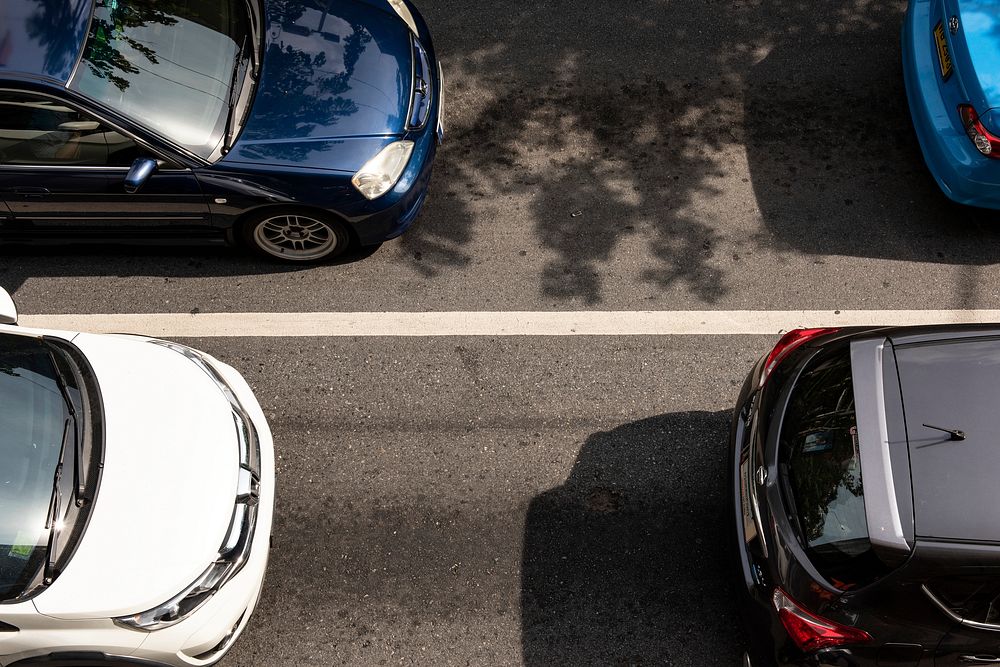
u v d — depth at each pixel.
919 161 6.34
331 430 5.13
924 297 5.66
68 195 5.30
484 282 5.78
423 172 5.63
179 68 5.25
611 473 4.95
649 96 6.78
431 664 4.35
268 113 5.32
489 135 6.58
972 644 3.56
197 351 4.74
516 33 7.24
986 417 3.57
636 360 5.39
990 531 3.34
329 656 4.38
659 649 4.39
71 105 4.89
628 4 7.44
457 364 5.39
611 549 4.68
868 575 3.43
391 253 5.93
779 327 5.54
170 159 5.12
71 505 3.76
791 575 3.63
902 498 3.44
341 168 5.27
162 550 3.76
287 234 5.71
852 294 5.68
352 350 5.46
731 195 6.18
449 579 4.58
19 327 4.32
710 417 5.17
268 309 5.67
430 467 4.97
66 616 3.55
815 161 6.36
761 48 7.07
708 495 4.87
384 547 4.69
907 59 6.16
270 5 5.72
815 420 3.84
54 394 4.06
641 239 5.97
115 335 4.54
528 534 4.72
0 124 4.99
